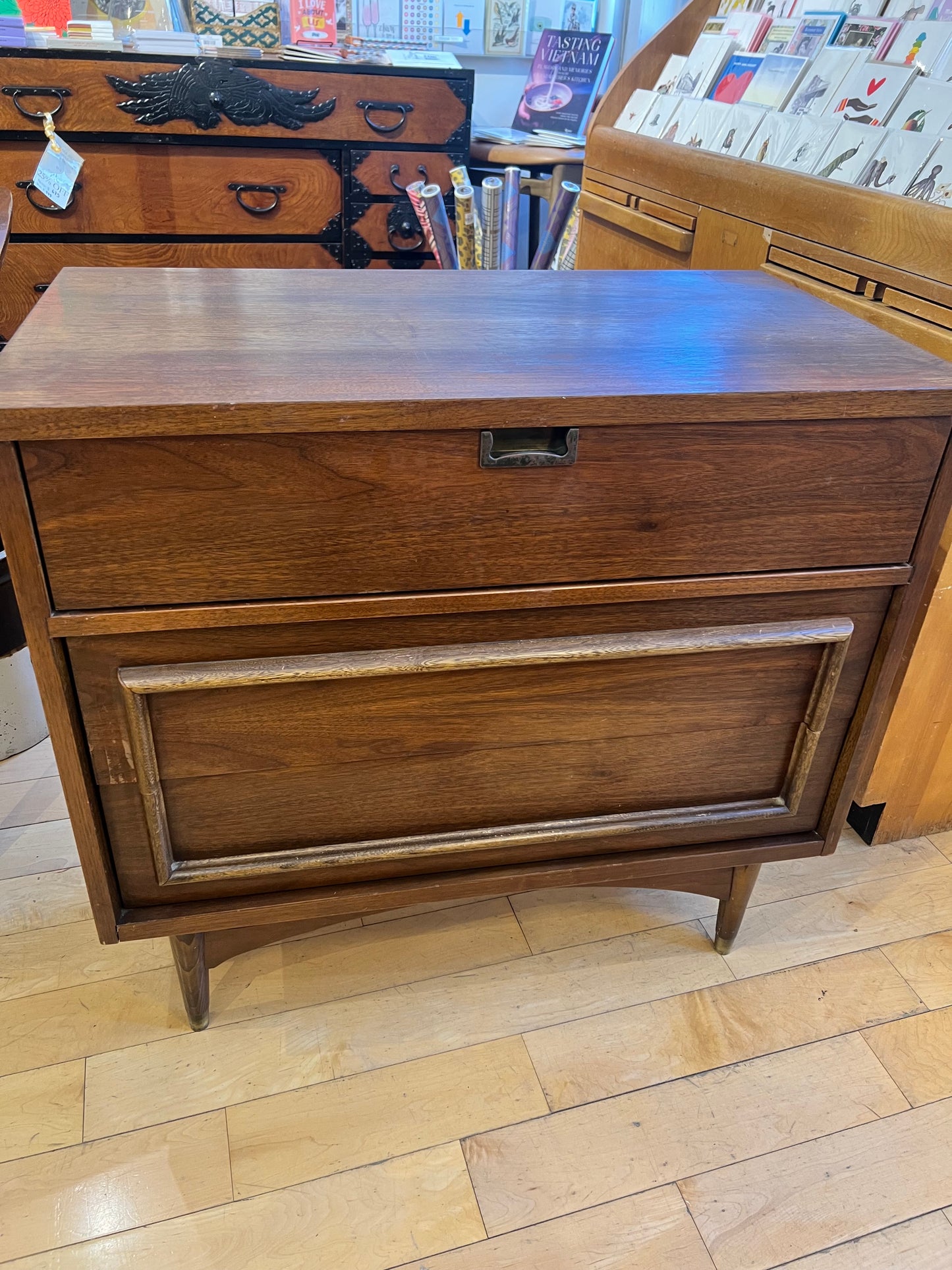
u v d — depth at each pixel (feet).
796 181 4.36
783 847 3.80
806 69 4.90
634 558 3.03
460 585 2.97
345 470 2.68
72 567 2.66
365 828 3.42
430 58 8.07
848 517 3.11
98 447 2.50
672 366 2.95
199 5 8.12
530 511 2.87
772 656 3.34
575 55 8.77
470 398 2.60
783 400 2.79
